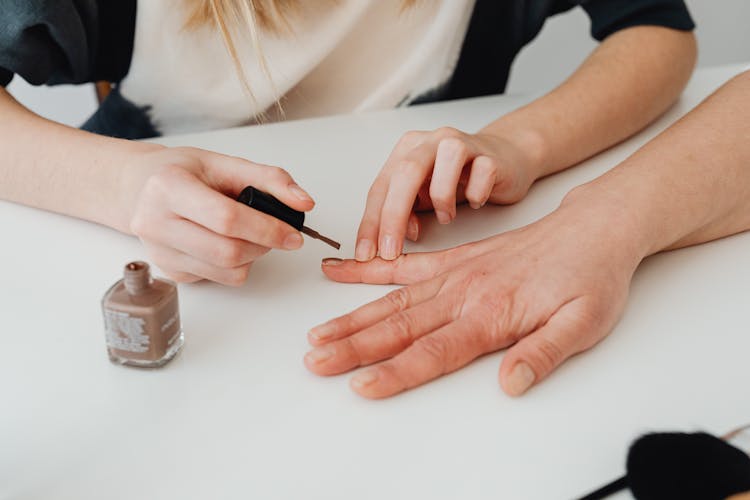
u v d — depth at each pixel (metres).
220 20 0.73
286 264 0.61
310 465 0.47
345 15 0.80
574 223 0.59
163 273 0.60
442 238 0.63
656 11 0.81
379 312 0.56
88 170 0.62
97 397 0.51
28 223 0.64
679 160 0.62
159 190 0.55
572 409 0.50
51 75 0.79
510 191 0.66
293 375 0.52
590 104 0.73
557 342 0.52
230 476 0.47
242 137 0.75
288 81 0.83
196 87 0.82
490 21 0.90
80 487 0.46
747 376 0.52
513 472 0.47
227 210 0.54
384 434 0.49
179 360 0.53
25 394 0.51
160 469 0.47
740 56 1.65
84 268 0.60
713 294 0.58
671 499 0.44
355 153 0.73
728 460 0.44
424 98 0.88
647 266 0.60
